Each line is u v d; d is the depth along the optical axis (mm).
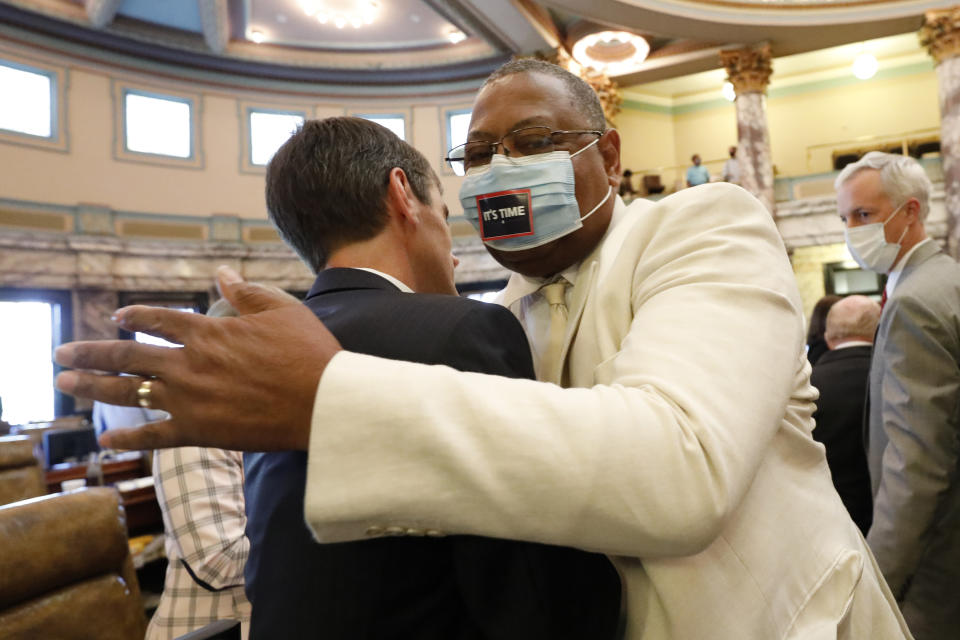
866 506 2273
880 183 1947
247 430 511
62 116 10898
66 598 993
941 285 1665
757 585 707
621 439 517
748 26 10820
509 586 646
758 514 742
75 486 3967
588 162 983
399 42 12188
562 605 676
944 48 10484
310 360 528
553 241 981
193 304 11859
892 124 13547
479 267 12445
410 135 12945
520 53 11484
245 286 579
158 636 1693
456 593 689
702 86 14539
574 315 913
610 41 11930
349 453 510
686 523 518
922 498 1586
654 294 718
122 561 1095
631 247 831
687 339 608
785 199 12211
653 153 14672
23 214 10414
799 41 11438
